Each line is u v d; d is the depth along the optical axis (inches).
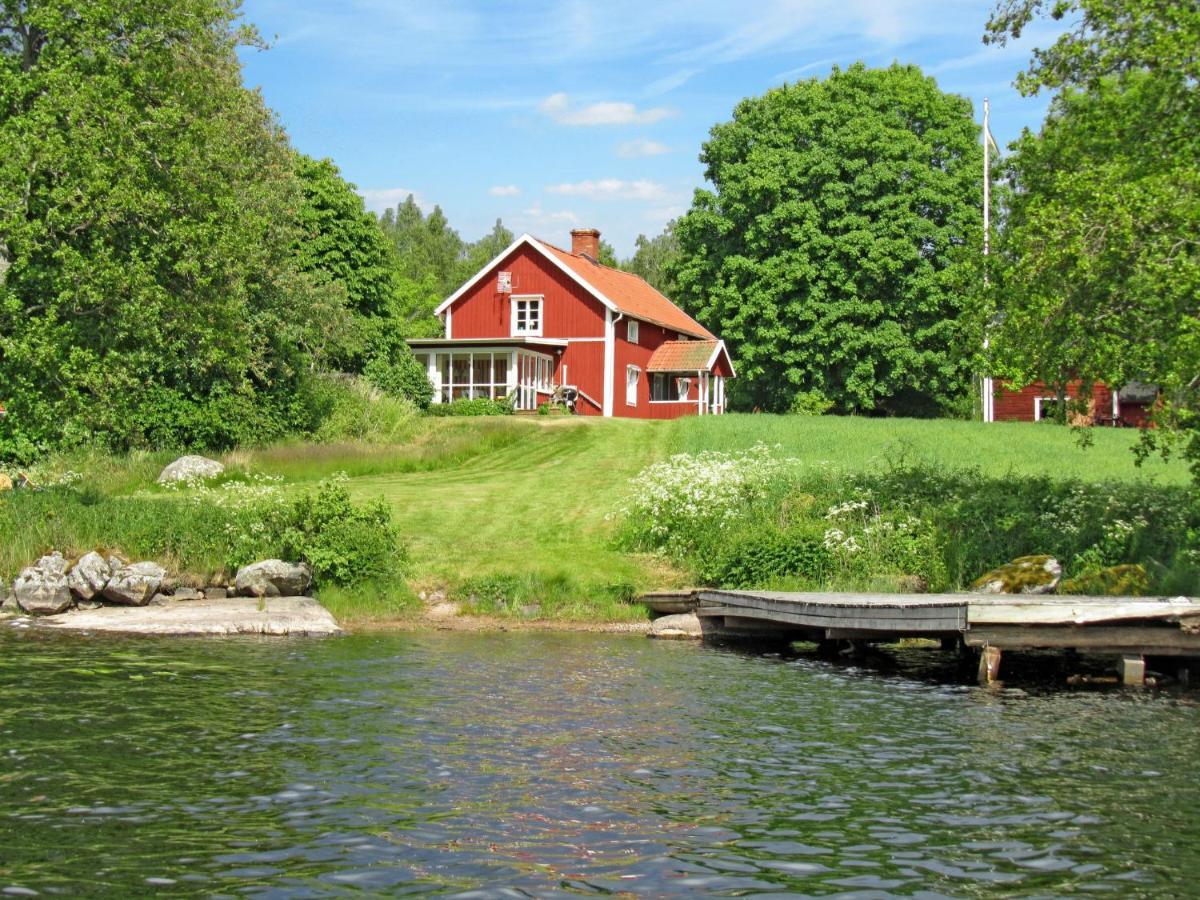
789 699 515.8
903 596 678.5
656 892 274.5
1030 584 720.3
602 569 829.8
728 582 811.4
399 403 1494.8
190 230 1008.9
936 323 2049.7
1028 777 378.0
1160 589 701.9
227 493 885.2
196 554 796.6
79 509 829.2
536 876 284.0
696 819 331.3
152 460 1168.2
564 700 502.0
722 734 440.8
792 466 1008.2
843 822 329.1
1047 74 745.6
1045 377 673.6
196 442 1270.9
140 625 698.8
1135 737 440.1
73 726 431.2
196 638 669.3
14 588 757.9
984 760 401.4
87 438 1200.8
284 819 325.4
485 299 2017.7
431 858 295.7
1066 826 326.3
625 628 752.3
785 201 2114.9
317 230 1897.1
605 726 450.9
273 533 806.5
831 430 1423.5
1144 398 2059.5
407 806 339.9
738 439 1328.7
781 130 2198.6
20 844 301.3
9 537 794.8
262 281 1414.9
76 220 919.0
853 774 381.4
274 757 391.5
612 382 1929.1
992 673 573.9
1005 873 289.3
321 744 410.9
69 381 911.0
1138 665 567.5
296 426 1393.9
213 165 1194.6
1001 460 1179.9
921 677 586.9
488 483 1152.2
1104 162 701.3
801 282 2103.8
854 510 858.1
